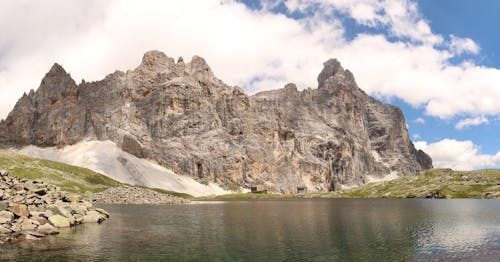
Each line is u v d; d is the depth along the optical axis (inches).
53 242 2306.8
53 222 2908.5
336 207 7249.0
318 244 2453.2
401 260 2021.4
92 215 3545.8
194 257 2041.1
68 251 2070.6
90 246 2234.3
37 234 2484.0
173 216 4579.2
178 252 2160.4
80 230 2878.9
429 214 4968.0
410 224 3678.6
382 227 3425.2
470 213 5113.2
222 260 1980.8
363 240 2628.0
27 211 2753.4
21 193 3031.5
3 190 2938.0
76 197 3873.0
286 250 2255.2
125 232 2893.7
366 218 4399.6
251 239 2645.2
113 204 7337.6
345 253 2175.2
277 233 2989.7
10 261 1813.5
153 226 3390.7
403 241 2586.1
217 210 6215.6
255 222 3914.9
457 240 2637.8
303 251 2228.1
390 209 6181.1
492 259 2046.0
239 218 4439.0
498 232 3068.4
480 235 2881.4
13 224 2561.5
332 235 2864.2
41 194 3257.9
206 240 2591.0
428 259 2049.7
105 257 1975.9
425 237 2768.2
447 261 2004.2
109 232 2844.5
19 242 2249.0
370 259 2038.6
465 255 2144.4
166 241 2517.2
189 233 2945.4
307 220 4173.2
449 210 5743.1
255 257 2059.5
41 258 1891.0
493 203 7869.1
